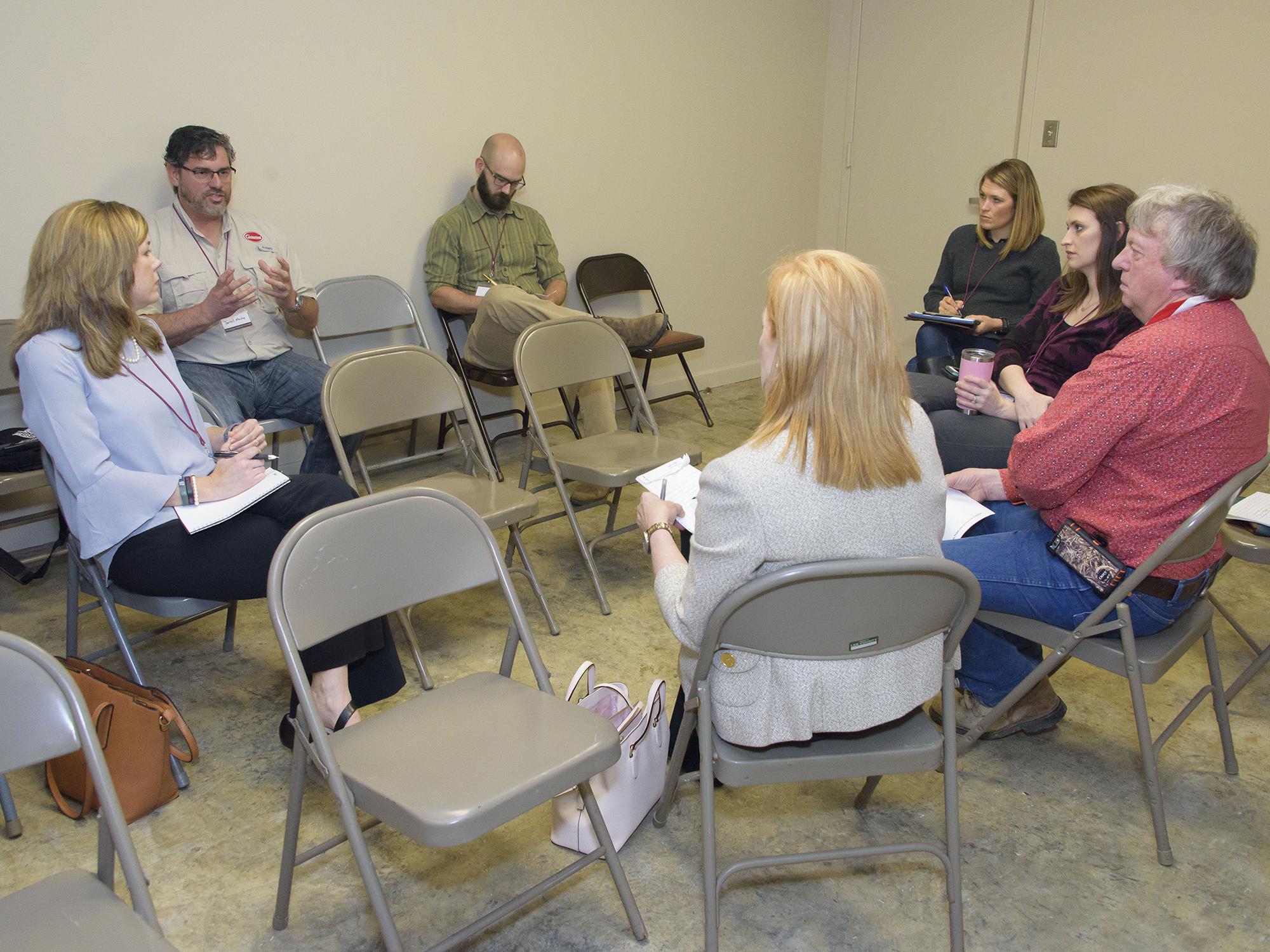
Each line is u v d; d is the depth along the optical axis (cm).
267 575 194
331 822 188
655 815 187
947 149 525
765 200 548
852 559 125
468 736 143
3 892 170
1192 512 167
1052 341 257
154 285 201
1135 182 464
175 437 204
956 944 151
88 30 298
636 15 448
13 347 192
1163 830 176
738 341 558
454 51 387
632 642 260
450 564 158
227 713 226
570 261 454
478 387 428
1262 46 415
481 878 174
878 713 138
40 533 323
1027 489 177
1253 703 229
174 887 171
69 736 115
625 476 270
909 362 375
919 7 516
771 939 159
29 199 297
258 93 338
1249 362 165
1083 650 179
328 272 372
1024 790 198
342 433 241
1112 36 455
